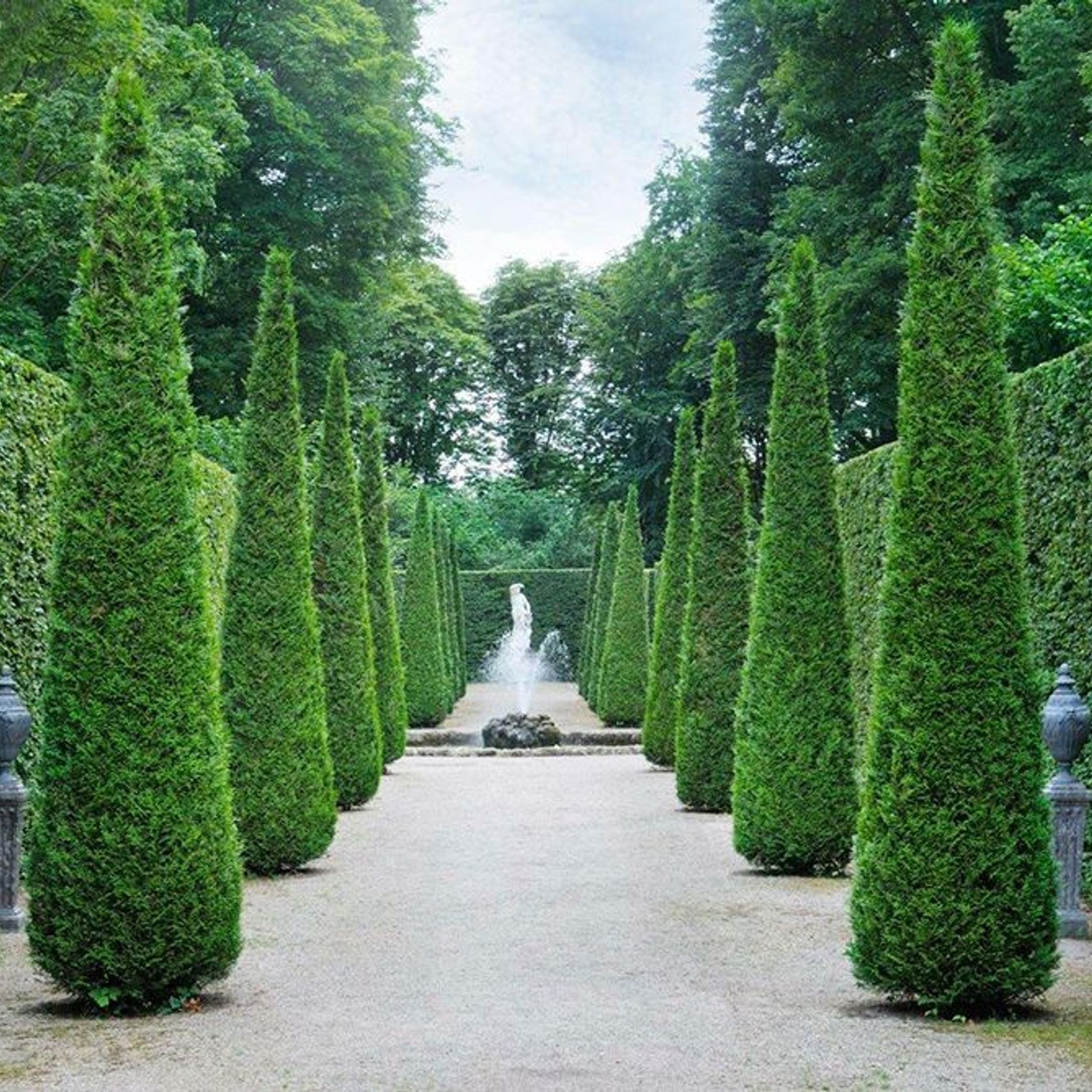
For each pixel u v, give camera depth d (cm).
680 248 3941
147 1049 506
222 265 2692
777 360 1009
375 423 1814
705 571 1337
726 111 3316
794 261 1002
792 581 982
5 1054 499
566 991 604
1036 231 1991
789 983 623
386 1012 565
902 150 2273
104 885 571
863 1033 530
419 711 2500
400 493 3847
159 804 580
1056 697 745
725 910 818
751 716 984
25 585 895
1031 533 904
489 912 812
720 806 1321
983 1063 485
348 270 2962
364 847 1109
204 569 627
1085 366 838
